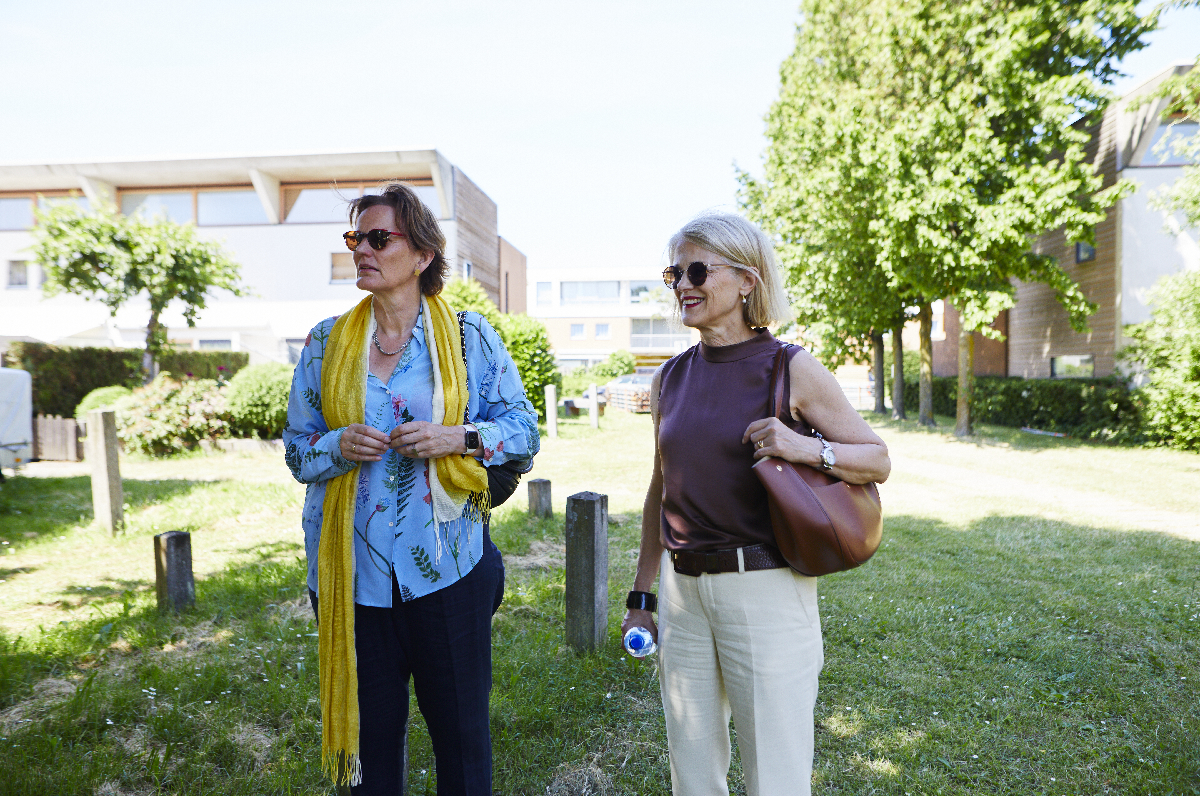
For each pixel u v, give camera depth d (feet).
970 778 8.71
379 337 6.35
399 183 6.19
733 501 5.49
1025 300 63.31
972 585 16.12
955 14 40.55
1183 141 37.78
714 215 5.81
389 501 5.90
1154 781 8.52
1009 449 42.91
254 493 26.81
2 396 29.55
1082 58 41.63
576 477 32.63
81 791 7.97
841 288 51.70
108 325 73.82
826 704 10.59
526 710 9.90
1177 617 13.96
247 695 10.31
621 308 159.94
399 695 6.15
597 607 11.98
